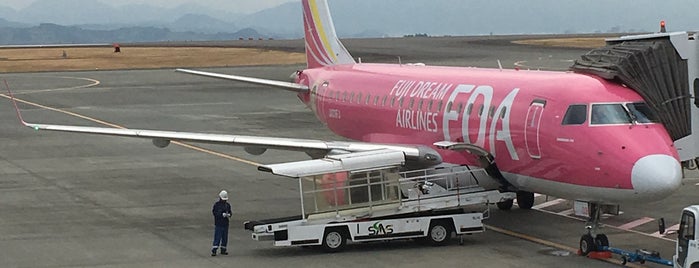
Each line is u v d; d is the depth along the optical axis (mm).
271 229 29469
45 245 30875
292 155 53219
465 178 32406
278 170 29547
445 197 30781
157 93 91688
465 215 30344
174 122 67562
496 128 30703
